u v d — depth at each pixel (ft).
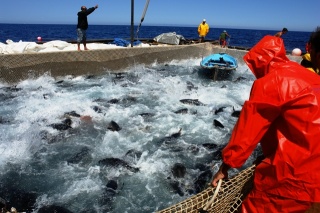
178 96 41.24
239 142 7.04
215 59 50.96
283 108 6.69
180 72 54.75
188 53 61.05
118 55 48.47
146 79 48.24
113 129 29.50
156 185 21.18
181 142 27.71
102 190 20.58
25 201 19.16
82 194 20.16
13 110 33.04
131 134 29.01
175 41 67.87
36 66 40.32
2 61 37.11
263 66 7.80
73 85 42.86
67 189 20.65
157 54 54.95
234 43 218.18
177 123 32.17
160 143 27.40
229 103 39.78
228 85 48.62
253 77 55.06
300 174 6.77
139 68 52.65
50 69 41.81
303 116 6.44
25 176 21.98
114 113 33.91
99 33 357.41
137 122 31.83
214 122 31.86
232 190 9.03
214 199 8.27
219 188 8.20
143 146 26.78
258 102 6.76
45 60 40.81
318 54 7.52
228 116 34.78
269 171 7.32
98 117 32.35
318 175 6.72
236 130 7.18
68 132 28.60
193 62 62.95
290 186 7.02
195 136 29.25
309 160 6.61
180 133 29.53
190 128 31.07
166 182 21.48
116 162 23.24
